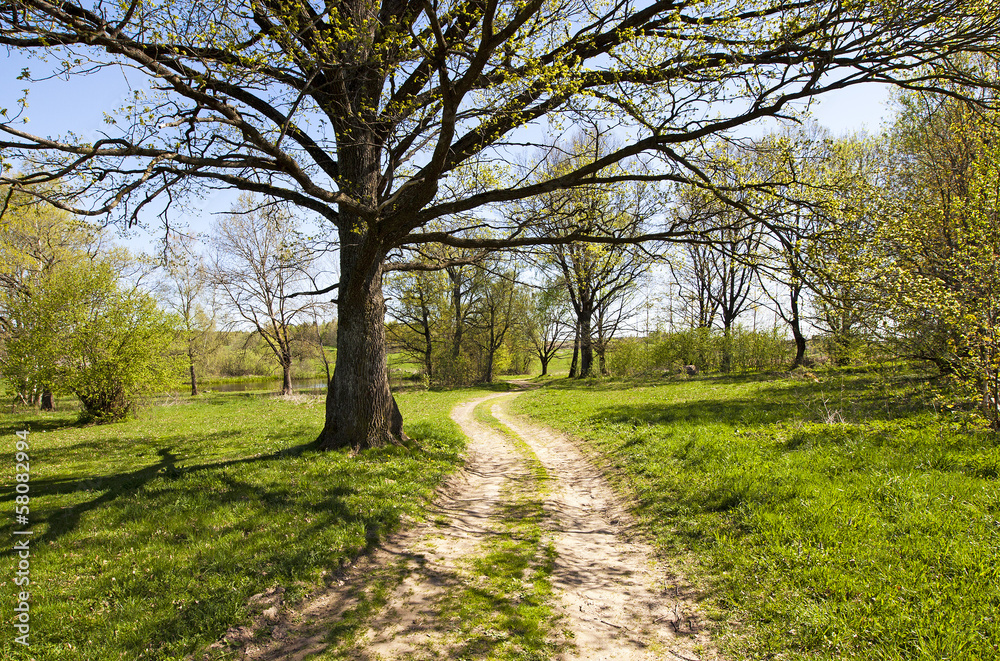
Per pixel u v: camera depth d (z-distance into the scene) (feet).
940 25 23.90
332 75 29.78
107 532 21.65
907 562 15.58
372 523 22.98
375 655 14.07
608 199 39.32
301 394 133.18
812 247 26.48
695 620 15.30
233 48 21.44
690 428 38.22
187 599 16.26
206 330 151.02
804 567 16.49
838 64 24.44
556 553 20.85
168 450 44.47
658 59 26.27
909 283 28.27
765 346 111.24
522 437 51.19
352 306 35.60
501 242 32.42
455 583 18.31
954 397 29.96
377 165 35.12
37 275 77.82
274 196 32.81
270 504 24.91
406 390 132.05
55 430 70.69
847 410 37.11
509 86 26.96
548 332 167.63
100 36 17.43
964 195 37.93
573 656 13.79
